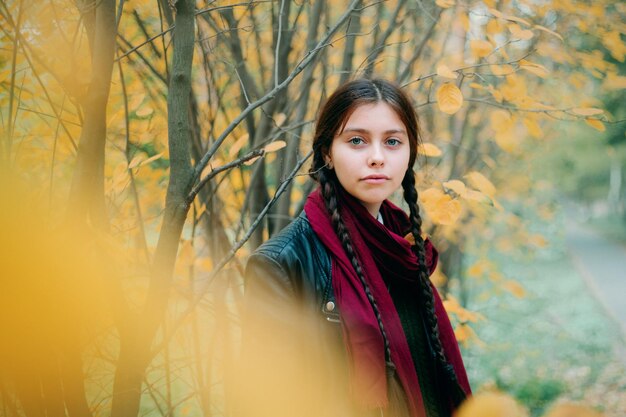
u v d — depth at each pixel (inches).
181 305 71.6
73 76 47.4
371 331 45.9
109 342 58.1
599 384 207.8
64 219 44.6
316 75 99.0
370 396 44.3
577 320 301.3
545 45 95.9
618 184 838.5
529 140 135.3
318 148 51.8
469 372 180.9
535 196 206.5
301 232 49.0
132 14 74.0
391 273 51.0
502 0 91.0
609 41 97.2
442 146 119.4
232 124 50.8
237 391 51.7
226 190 97.3
